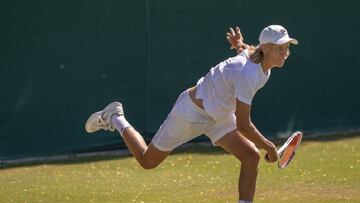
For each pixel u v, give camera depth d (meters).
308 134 46.12
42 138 40.97
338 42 47.16
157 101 43.16
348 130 47.28
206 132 24.39
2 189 32.50
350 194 29.53
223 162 38.03
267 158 23.66
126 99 42.47
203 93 23.72
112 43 42.03
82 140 41.69
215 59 44.22
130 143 25.11
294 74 46.19
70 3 41.12
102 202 29.36
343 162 36.75
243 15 44.75
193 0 43.69
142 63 42.75
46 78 40.91
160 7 43.00
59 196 30.72
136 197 30.12
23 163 39.47
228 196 29.92
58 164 38.91
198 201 29.03
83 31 41.44
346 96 47.59
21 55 40.38
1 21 39.94
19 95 40.44
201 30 43.91
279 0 45.53
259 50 22.89
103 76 41.94
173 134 24.31
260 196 29.52
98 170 36.81
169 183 33.03
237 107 22.77
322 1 46.66
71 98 41.38
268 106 45.62
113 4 41.97
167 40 43.25
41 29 40.66
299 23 46.19
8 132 40.34
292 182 32.25
